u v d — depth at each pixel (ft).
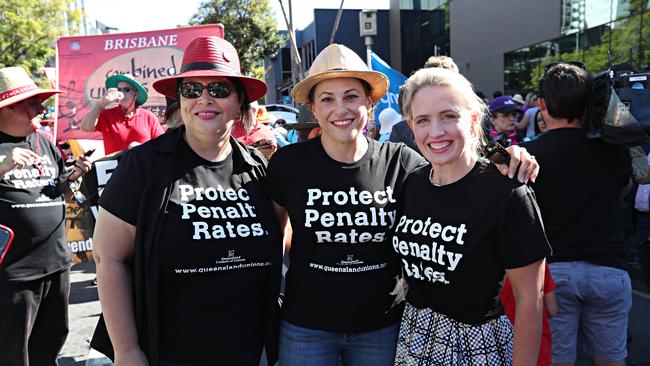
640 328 12.59
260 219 6.56
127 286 5.93
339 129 6.64
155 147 6.23
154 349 5.93
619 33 36.88
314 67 6.80
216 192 6.34
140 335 6.01
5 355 8.61
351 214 6.56
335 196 6.62
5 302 8.53
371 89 7.00
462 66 62.18
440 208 5.82
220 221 6.20
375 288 6.68
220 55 6.43
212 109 6.38
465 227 5.59
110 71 18.58
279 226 6.82
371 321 6.69
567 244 7.47
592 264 7.42
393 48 83.71
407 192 6.41
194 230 6.00
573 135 7.46
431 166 6.29
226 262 6.18
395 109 18.49
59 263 9.36
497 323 5.81
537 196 7.62
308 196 6.68
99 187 12.78
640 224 14.62
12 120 9.02
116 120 14.94
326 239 6.62
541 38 46.88
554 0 44.32
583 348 8.15
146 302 5.98
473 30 59.21
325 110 6.72
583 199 7.39
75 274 18.49
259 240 6.45
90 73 18.56
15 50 60.75
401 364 6.27
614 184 7.62
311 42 91.56
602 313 7.59
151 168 6.07
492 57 55.42
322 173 6.72
